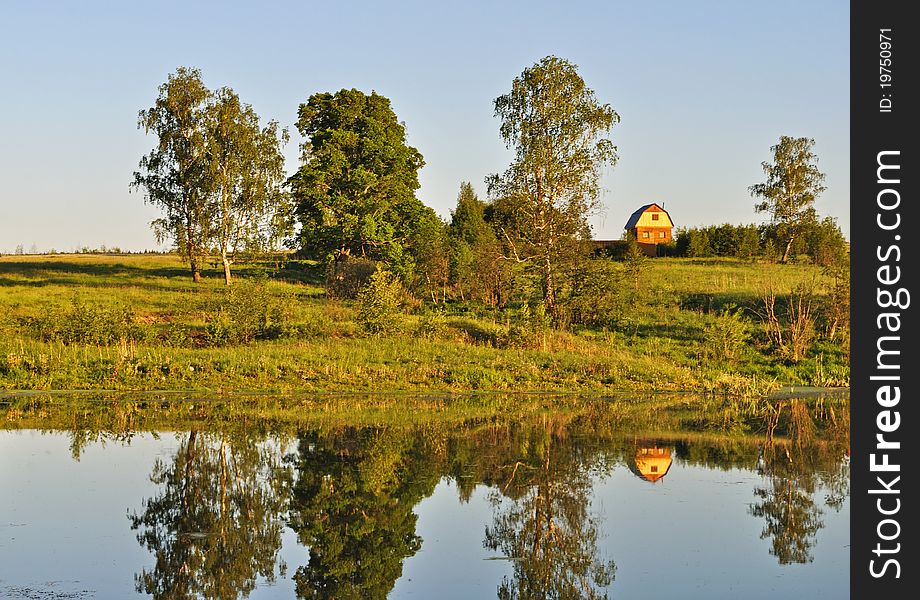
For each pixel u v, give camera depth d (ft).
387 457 62.34
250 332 112.16
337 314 127.65
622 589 37.42
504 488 54.29
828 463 62.08
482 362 106.42
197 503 50.01
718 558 41.60
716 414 84.94
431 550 42.55
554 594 36.70
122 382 95.40
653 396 98.32
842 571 39.96
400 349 109.81
